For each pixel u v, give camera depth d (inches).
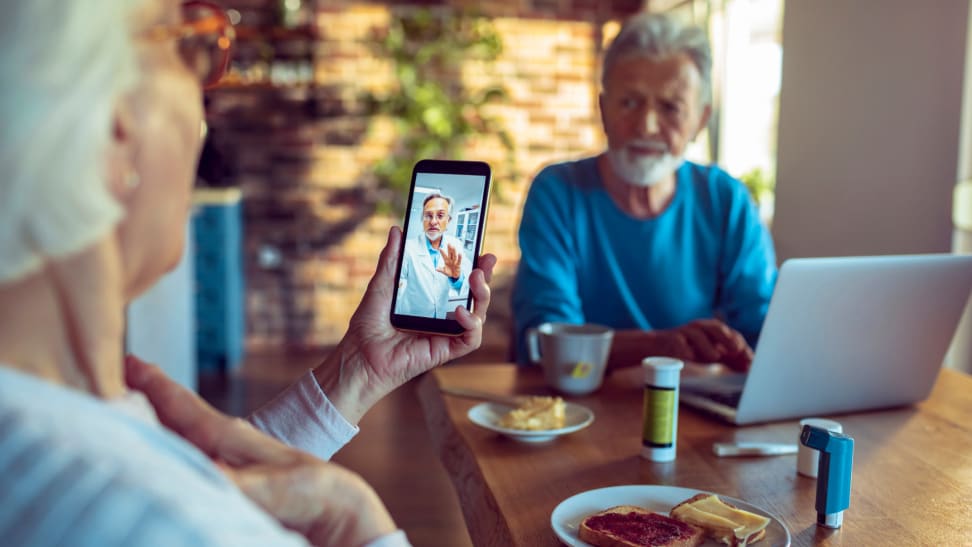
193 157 21.0
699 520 34.2
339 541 25.0
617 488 38.3
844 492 36.0
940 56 98.9
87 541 15.3
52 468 15.9
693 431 48.7
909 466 43.5
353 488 25.0
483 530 38.5
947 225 98.6
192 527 15.8
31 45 16.3
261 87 179.2
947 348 52.5
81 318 18.8
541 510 37.6
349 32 183.6
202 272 165.8
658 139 68.7
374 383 37.6
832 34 119.6
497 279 193.6
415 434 130.6
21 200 16.5
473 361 177.3
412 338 38.2
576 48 191.0
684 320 74.5
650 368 43.6
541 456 44.3
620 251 73.9
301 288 190.7
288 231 189.0
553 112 192.2
